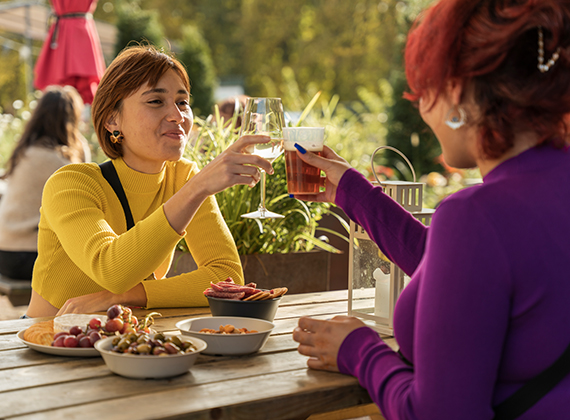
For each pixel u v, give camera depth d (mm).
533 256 877
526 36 898
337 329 1153
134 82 1771
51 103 3500
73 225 1673
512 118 921
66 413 932
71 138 3562
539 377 913
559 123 935
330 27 23391
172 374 1098
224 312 1413
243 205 2744
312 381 1101
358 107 9734
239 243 2758
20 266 3391
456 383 873
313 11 23859
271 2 24156
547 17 880
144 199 1913
